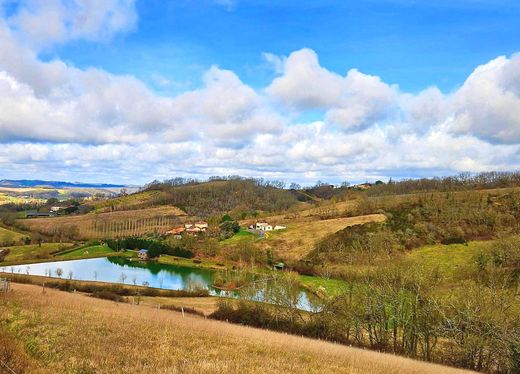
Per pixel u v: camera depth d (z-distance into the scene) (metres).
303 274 101.12
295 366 16.94
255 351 19.84
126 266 132.50
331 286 71.75
